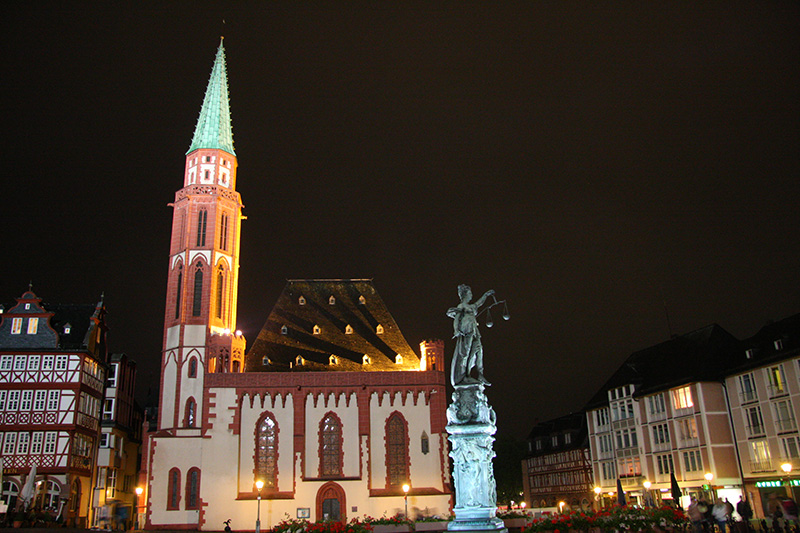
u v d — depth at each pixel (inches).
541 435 4559.5
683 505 2459.4
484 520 933.8
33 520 1533.0
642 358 3179.1
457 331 1024.2
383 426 2650.1
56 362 2461.9
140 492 2662.4
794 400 2218.3
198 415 2630.4
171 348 2738.7
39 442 2363.4
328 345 2923.2
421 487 2586.1
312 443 2605.8
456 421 983.6
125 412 3176.7
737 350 2647.6
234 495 2498.8
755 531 1405.0
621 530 1060.5
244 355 2844.5
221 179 3016.7
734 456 2479.1
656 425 2827.3
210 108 3129.9
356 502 2539.4
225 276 2896.2
